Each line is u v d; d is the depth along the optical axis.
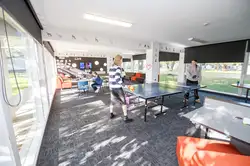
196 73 4.23
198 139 1.40
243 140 1.04
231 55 5.20
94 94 5.62
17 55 2.70
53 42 5.27
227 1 1.98
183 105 4.02
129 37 4.66
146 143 2.08
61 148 1.94
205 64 6.52
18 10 1.63
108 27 3.50
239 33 3.92
